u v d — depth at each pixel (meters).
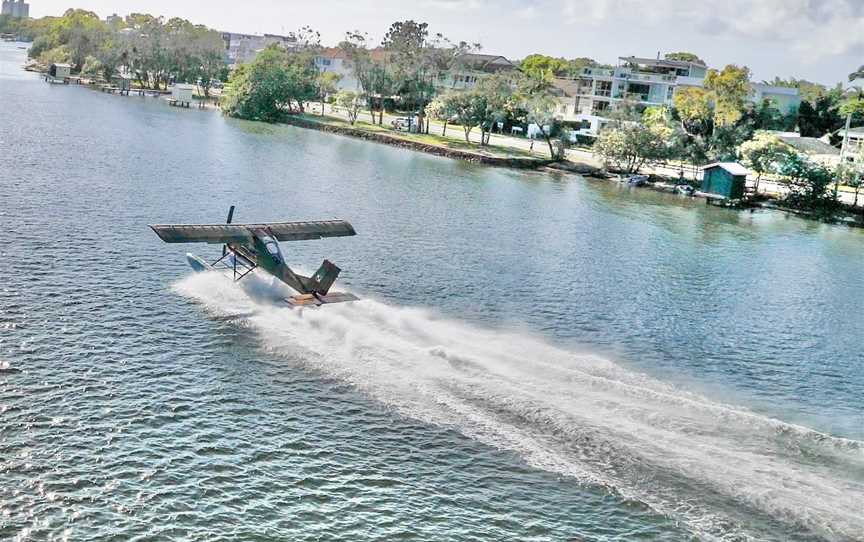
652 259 61.78
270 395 30.00
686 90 127.94
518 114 147.25
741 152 110.00
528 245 62.88
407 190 87.06
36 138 96.12
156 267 45.09
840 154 125.56
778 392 35.69
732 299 51.81
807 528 23.22
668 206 93.06
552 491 24.83
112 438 26.14
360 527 22.78
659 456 26.72
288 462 25.69
